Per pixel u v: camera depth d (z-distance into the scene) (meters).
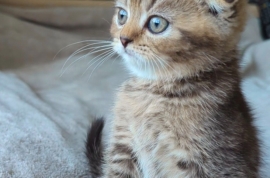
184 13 0.58
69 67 0.89
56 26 0.99
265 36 1.10
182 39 0.58
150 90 0.61
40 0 1.01
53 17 0.98
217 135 0.58
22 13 0.95
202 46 0.58
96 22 1.02
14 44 0.89
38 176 0.60
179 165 0.59
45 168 0.61
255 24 1.09
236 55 0.61
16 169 0.60
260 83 0.87
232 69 0.60
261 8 1.10
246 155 0.59
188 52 0.58
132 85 0.62
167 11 0.58
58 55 0.93
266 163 0.65
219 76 0.60
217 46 0.59
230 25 0.59
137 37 0.59
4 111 0.69
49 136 0.66
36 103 0.74
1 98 0.72
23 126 0.66
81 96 0.81
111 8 1.04
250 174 0.60
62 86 0.84
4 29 0.90
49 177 0.61
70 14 1.00
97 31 1.02
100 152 0.66
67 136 0.68
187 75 0.59
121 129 0.62
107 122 0.73
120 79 0.87
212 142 0.58
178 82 0.60
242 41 1.02
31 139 0.64
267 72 0.90
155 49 0.58
